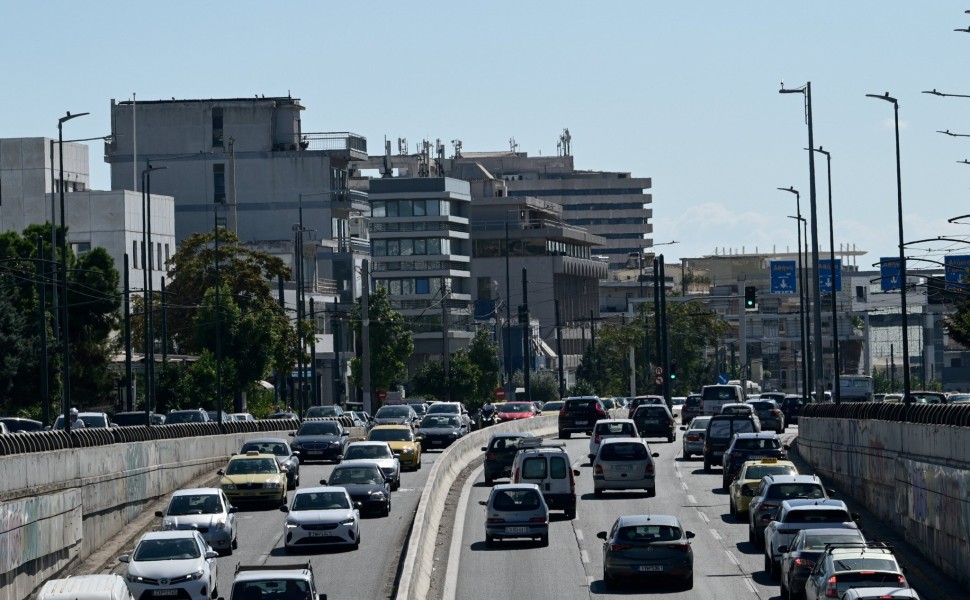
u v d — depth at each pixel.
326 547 94.62
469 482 136.25
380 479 112.38
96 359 199.25
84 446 102.25
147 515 114.94
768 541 83.38
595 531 102.69
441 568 86.69
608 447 122.31
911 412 101.19
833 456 129.75
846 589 61.53
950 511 82.12
